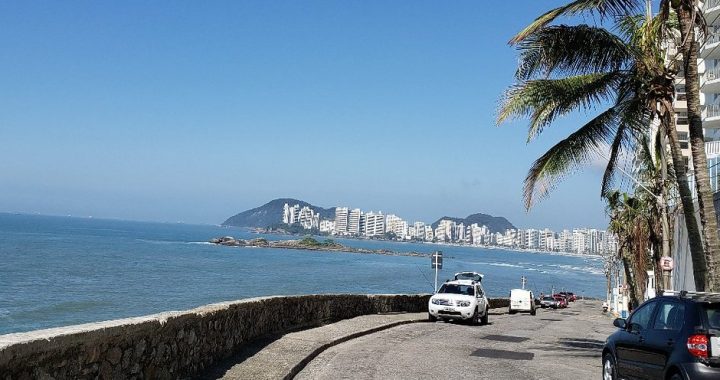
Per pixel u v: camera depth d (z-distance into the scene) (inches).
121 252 4448.8
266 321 547.5
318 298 713.0
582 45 582.6
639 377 349.7
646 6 674.8
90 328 242.2
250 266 4057.6
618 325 393.7
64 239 5871.1
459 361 526.6
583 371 502.0
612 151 713.0
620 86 629.0
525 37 545.6
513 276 5620.1
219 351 412.5
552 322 1320.1
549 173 665.0
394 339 678.5
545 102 626.2
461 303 975.0
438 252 1192.8
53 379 215.0
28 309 1451.8
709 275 511.2
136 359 279.9
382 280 3705.7
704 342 300.0
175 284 2422.5
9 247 3978.8
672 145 588.1
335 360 500.1
